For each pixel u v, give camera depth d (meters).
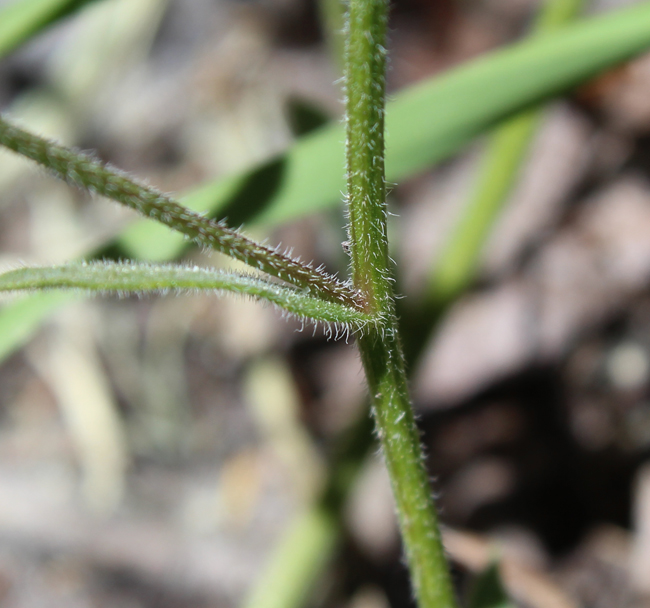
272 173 0.12
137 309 0.22
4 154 0.23
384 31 0.09
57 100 0.24
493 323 0.21
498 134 0.17
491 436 0.20
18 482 0.19
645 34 0.12
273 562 0.15
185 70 0.25
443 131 0.12
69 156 0.09
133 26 0.25
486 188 0.17
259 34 0.26
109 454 0.20
